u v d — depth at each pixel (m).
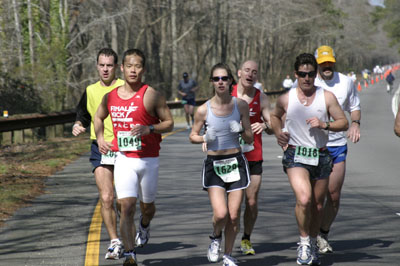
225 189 13.05
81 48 66.75
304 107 13.12
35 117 38.12
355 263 13.38
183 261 13.51
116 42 76.75
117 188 12.91
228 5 104.81
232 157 12.93
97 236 15.59
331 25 179.38
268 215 18.17
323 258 13.81
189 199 20.52
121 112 12.86
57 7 60.41
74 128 14.77
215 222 12.70
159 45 98.50
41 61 55.12
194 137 13.10
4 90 48.69
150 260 13.58
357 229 16.53
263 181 24.27
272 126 13.59
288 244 15.02
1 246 14.63
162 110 12.89
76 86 61.03
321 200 13.52
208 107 12.95
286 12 123.06
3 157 30.55
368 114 67.88
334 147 14.36
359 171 27.39
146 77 95.56
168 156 31.92
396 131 12.24
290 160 13.30
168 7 89.56
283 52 164.62
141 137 12.91
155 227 16.70
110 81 14.70
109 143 13.37
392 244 14.96
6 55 57.09
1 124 34.22
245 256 14.01
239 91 14.30
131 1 73.38
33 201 19.91
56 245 14.73
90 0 70.69
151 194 13.34
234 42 139.88
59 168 27.55
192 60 121.50
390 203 20.12
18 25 57.88
